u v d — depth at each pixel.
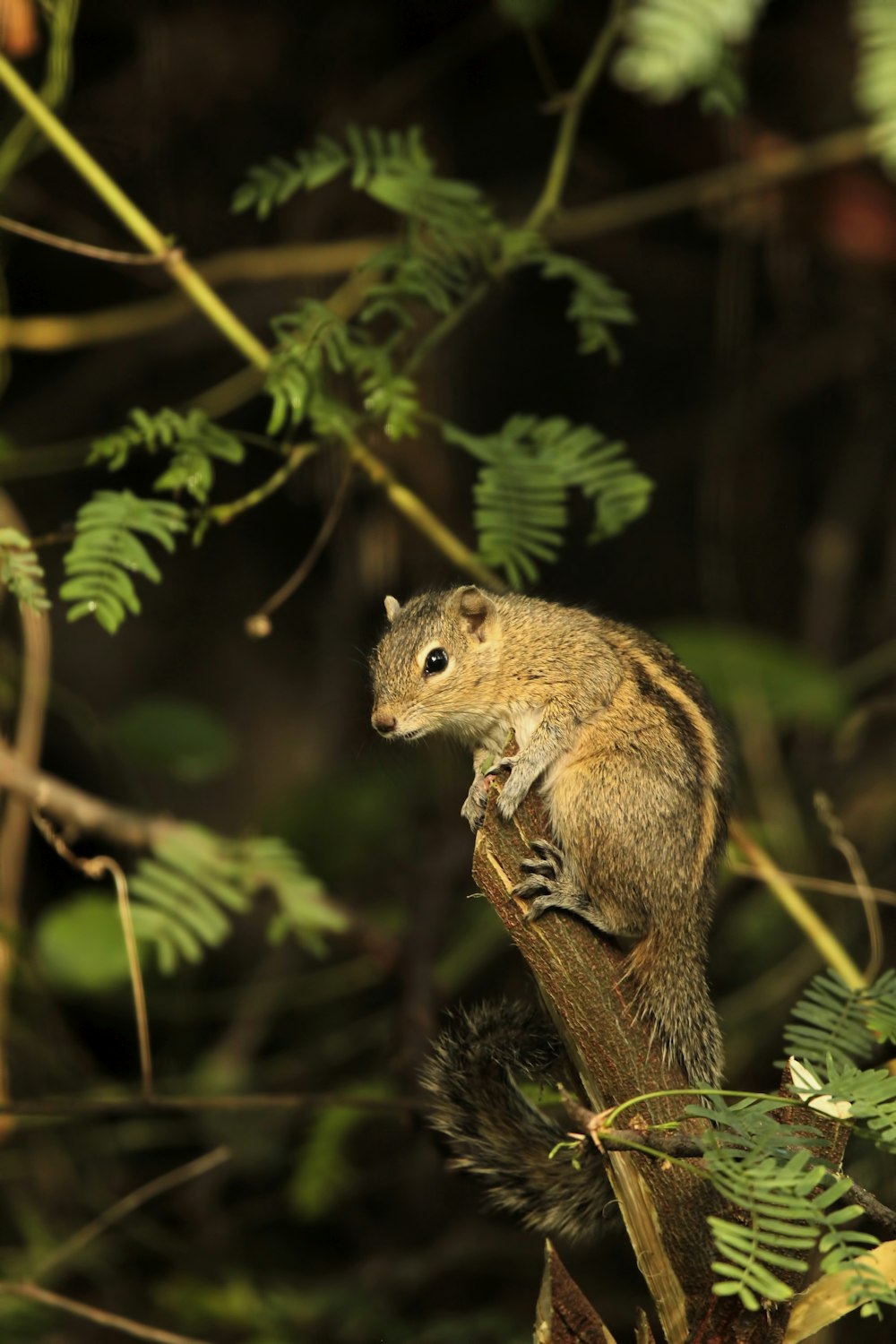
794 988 11.52
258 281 14.37
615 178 14.45
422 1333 10.23
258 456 14.95
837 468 14.98
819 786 13.12
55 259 14.63
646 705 6.94
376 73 13.82
